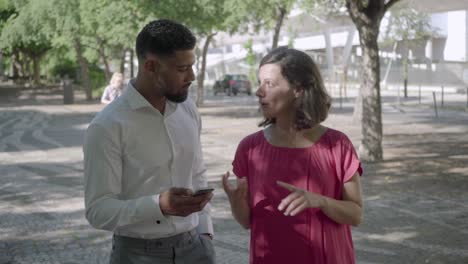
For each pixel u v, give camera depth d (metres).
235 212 2.96
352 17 12.65
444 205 8.90
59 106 33.72
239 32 27.05
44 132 20.16
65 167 12.91
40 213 8.80
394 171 11.66
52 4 29.31
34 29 31.92
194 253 3.18
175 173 3.06
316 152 2.84
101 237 7.50
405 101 34.38
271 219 2.85
